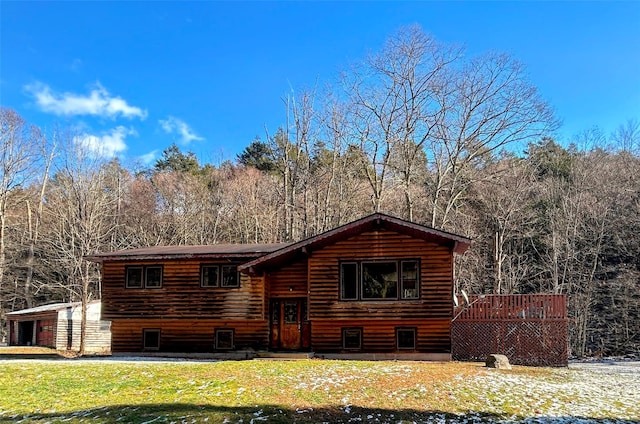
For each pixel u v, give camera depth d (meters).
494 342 22.62
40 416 12.45
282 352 24.22
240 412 12.22
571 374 19.33
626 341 36.03
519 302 22.83
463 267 39.81
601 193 39.47
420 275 22.27
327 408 12.73
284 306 25.28
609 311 37.47
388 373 16.59
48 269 47.88
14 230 50.94
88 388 14.63
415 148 37.66
